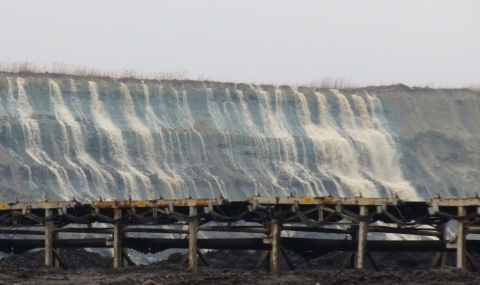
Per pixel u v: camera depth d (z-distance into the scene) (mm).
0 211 128875
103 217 119500
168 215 115062
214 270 107375
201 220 117438
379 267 117000
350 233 112312
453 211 107438
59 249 130250
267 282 97562
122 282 96688
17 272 111062
